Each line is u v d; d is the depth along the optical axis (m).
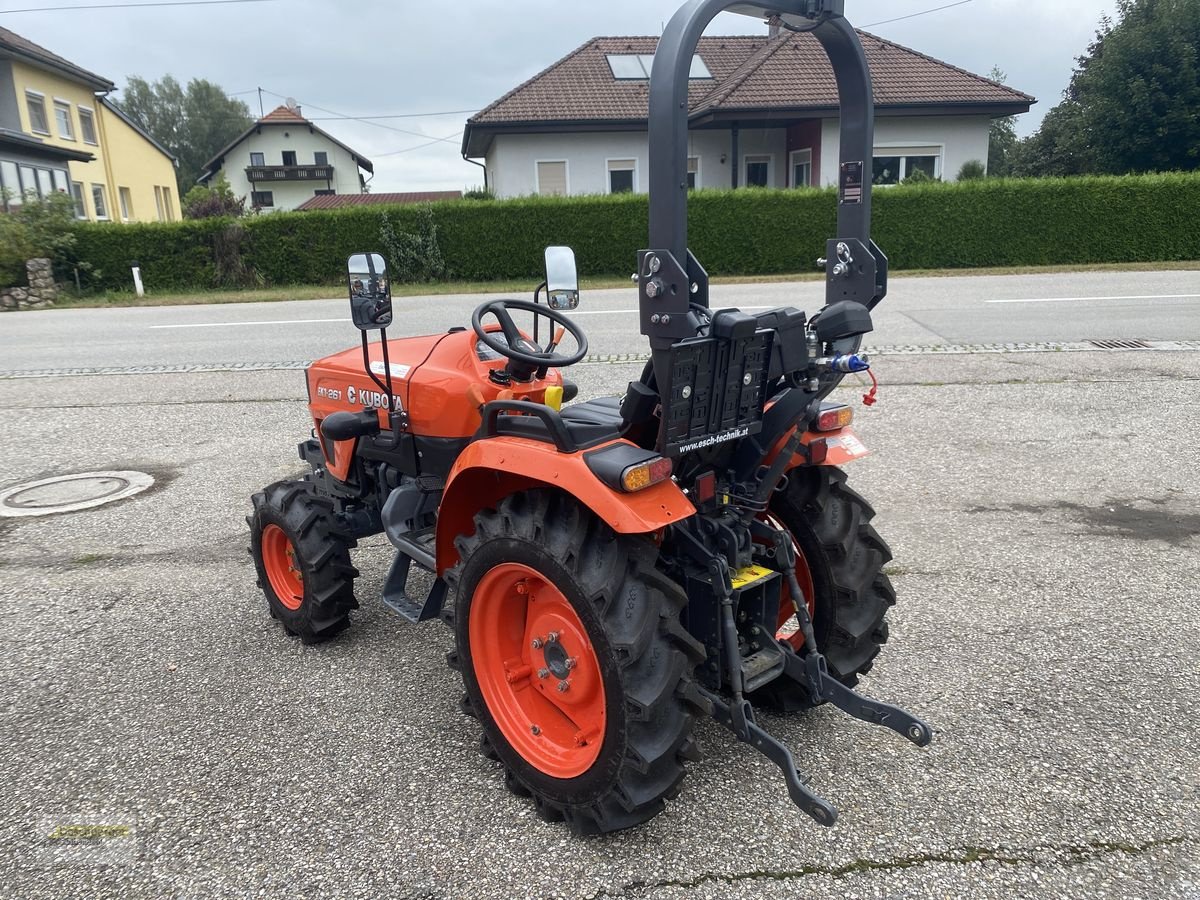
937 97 21.44
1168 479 5.38
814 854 2.36
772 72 21.81
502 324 3.12
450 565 2.88
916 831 2.44
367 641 3.70
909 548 4.46
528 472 2.35
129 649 3.65
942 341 9.89
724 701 2.58
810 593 2.94
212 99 72.44
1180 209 17.70
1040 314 11.60
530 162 22.59
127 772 2.81
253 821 2.56
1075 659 3.36
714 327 2.17
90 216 31.47
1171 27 24.91
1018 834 2.42
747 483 2.56
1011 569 4.18
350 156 53.50
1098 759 2.75
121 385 9.02
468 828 2.51
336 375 3.74
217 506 5.41
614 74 23.66
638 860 2.36
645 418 2.29
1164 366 8.27
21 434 7.18
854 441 2.88
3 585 4.30
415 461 3.40
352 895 2.26
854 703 2.51
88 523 5.15
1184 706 3.03
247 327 13.19
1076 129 27.88
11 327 14.06
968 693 3.14
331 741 2.96
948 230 18.23
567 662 2.48
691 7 2.00
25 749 2.94
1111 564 4.20
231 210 31.94
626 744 2.26
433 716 3.12
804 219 18.22
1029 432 6.44
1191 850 2.34
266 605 4.07
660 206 2.04
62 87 29.59
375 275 3.06
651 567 2.32
